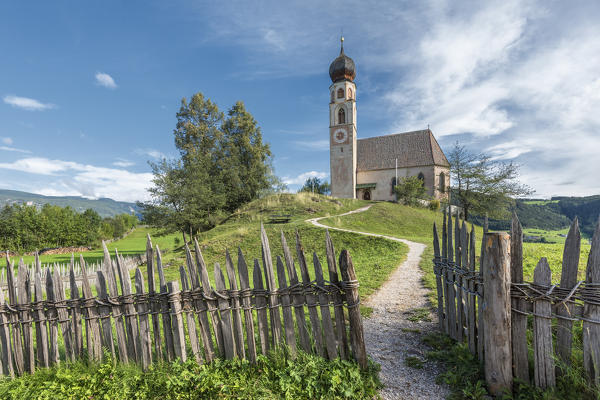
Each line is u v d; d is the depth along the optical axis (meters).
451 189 35.16
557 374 3.08
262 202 35.06
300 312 3.84
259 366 3.83
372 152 52.28
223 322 3.94
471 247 3.89
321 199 34.94
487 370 3.28
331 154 49.84
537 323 3.09
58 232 55.09
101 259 33.31
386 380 3.70
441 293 5.11
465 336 4.34
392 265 11.67
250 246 19.20
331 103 50.16
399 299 7.28
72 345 4.29
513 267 3.24
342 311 3.73
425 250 15.01
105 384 3.77
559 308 3.02
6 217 52.53
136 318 4.09
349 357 3.75
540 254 10.29
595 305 2.84
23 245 51.94
